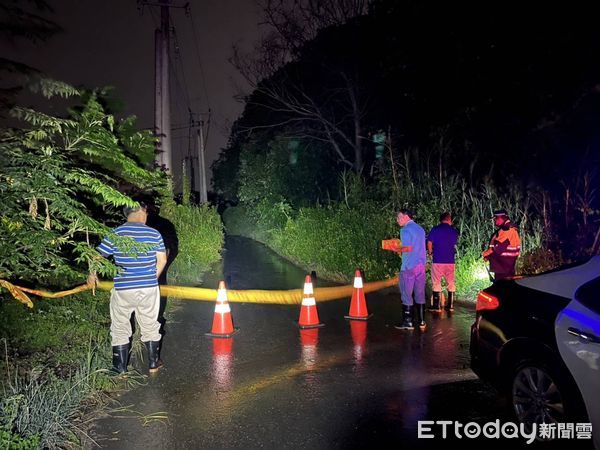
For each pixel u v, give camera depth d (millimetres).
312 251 17281
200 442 4922
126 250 6152
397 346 7945
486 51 14047
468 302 10922
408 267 8797
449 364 7074
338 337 8523
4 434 4250
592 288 4551
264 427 5223
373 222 13844
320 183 24031
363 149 22156
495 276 9352
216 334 8594
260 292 12844
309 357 7465
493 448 4777
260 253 22938
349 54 21000
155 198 13906
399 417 5430
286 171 25719
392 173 15742
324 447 4824
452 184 14008
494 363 5117
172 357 7465
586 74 12703
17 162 5695
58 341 7047
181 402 5840
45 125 6047
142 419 5398
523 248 11414
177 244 14438
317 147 24000
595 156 12656
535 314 4785
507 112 14391
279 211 24484
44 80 5555
